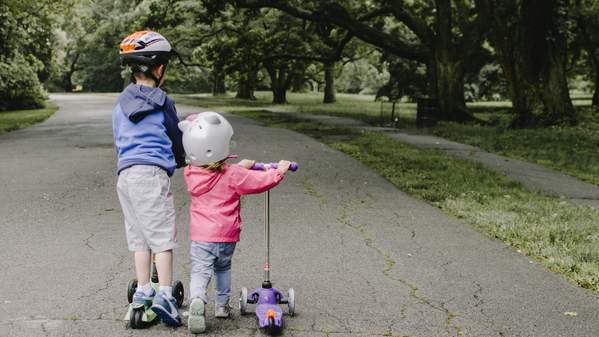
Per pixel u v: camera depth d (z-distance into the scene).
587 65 45.69
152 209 3.97
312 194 8.78
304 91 67.44
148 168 4.00
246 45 32.16
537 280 5.18
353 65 71.50
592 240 6.41
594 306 4.60
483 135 18.34
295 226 6.89
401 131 19.80
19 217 7.20
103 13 58.09
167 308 3.90
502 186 9.88
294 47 35.22
